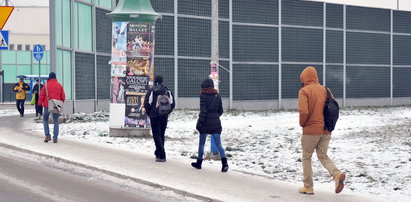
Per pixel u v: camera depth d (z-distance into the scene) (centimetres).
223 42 3391
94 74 2862
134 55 1794
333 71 3900
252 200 903
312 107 935
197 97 3291
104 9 2981
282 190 988
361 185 1056
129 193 979
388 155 1417
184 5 3234
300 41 3738
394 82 4262
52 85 1595
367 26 4084
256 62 3541
